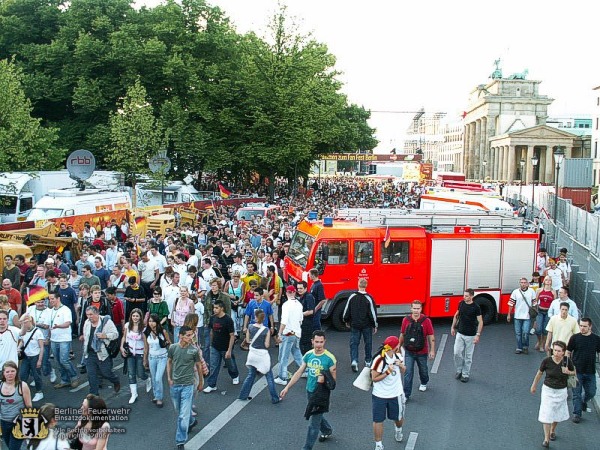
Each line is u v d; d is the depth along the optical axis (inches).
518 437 406.3
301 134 1899.6
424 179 3348.9
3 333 390.6
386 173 4790.8
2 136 1418.6
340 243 668.1
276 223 1129.4
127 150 1669.5
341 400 467.8
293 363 560.4
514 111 5108.3
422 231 689.6
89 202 1198.3
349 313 534.0
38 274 572.7
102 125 1856.5
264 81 1931.6
